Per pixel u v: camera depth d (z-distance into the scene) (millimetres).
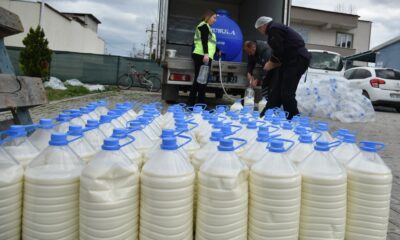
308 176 1611
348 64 27484
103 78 19656
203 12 9328
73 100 9641
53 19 25328
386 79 12180
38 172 1472
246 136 2098
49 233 1460
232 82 7746
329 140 2215
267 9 8133
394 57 22797
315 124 2615
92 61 19516
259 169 1557
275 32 5145
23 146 1704
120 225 1438
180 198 1479
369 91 12305
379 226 1691
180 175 1477
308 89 9062
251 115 2959
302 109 8969
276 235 1535
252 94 6293
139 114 2842
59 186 1454
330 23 38031
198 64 7125
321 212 1604
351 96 8727
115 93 13812
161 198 1459
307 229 1630
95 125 2004
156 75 17562
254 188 1566
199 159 1767
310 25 39094
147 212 1488
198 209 1567
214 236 1506
